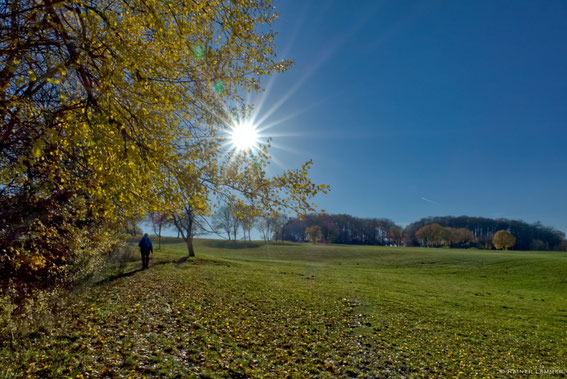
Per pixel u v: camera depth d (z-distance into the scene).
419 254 59.38
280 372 8.06
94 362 6.82
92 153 5.30
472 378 9.21
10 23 4.69
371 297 19.58
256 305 14.84
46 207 7.75
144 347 8.10
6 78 4.70
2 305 7.52
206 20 6.11
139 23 5.66
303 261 51.00
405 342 11.95
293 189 6.12
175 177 5.46
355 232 145.50
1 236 7.38
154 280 17.77
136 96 5.14
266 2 6.42
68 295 10.68
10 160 5.29
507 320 16.89
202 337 9.58
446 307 18.81
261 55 6.70
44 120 4.99
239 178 6.32
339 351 10.29
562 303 22.78
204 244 82.69
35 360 6.40
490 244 128.25
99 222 11.99
